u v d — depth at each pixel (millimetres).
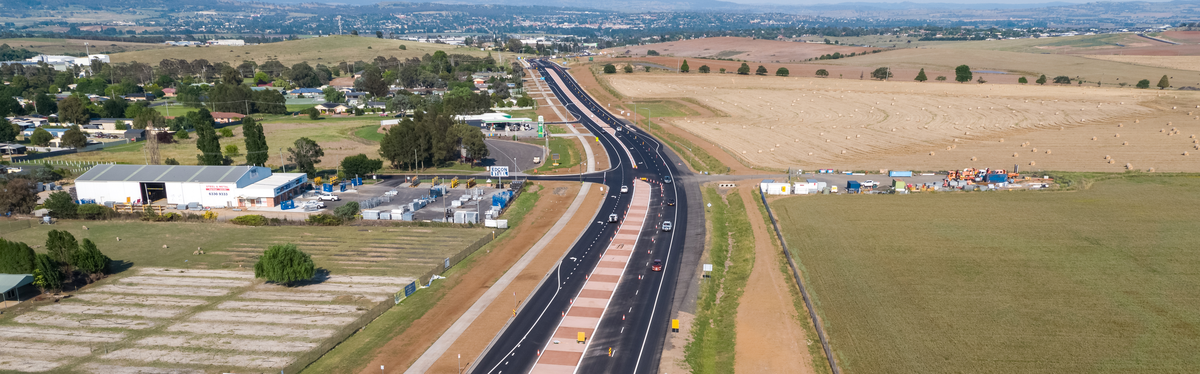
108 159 185625
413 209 131000
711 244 110812
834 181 154875
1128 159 170375
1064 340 74812
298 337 76812
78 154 193875
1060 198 135000
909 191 142375
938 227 116125
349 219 123312
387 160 183625
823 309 83125
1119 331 76875
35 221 123812
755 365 70188
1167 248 104250
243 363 70562
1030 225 116750
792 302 85688
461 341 76438
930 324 78875
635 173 167125
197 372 68688
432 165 179500
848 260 100375
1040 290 88625
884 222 119500
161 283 93375
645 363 71375
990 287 89688
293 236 115062
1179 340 74500
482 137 181125
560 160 185000
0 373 68188
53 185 151000
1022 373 67875
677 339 76938
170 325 79750
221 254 105688
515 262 102938
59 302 86500
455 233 117125
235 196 135250
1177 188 142125
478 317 82812
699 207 134750
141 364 70375
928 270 96000
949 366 69188
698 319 82312
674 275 96938
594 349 74562
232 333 77688
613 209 134000
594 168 173750
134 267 99688
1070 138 193875
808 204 132875
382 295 89250
